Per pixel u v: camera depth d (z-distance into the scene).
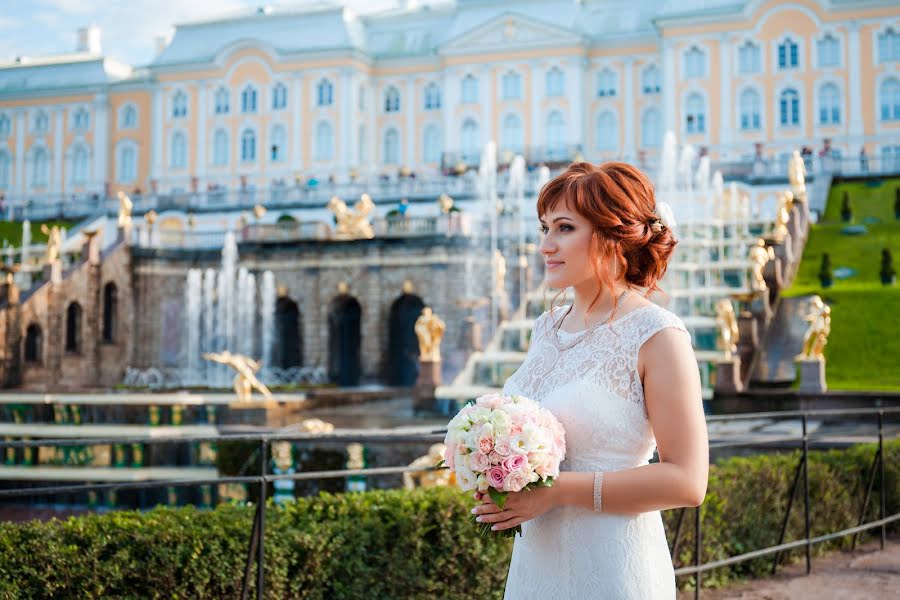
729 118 73.25
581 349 4.28
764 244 37.09
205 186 85.31
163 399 26.50
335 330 47.16
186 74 86.12
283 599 7.04
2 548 6.43
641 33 77.06
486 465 3.92
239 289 47.12
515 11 77.94
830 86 71.69
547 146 78.19
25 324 41.62
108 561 6.65
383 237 44.94
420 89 83.81
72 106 91.88
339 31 83.00
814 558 11.05
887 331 30.55
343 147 81.94
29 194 93.00
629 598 3.98
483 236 45.78
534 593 4.16
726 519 9.77
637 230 4.29
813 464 11.45
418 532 7.59
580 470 4.14
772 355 30.03
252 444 21.83
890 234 42.38
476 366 30.75
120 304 46.88
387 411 30.56
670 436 3.97
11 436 25.83
